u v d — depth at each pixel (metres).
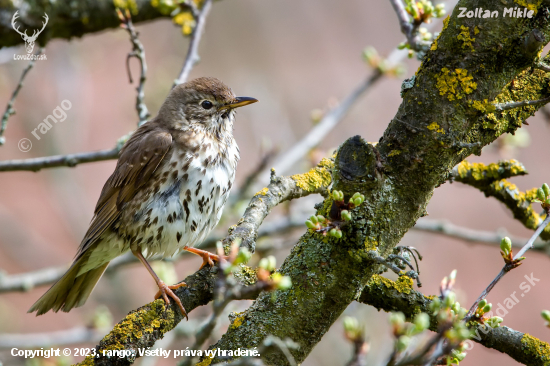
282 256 15.34
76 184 19.16
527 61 5.55
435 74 5.68
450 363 5.36
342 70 20.36
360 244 5.64
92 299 17.09
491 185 8.58
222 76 19.91
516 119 6.21
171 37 20.56
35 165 9.63
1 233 19.44
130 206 8.89
